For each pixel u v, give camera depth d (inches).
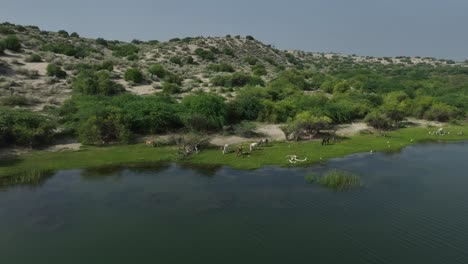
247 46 7337.6
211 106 2532.0
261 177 1642.5
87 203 1314.0
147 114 2354.8
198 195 1413.6
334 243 1072.8
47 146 2000.5
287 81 4192.9
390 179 1646.2
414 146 2319.1
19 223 1147.3
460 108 3440.0
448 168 1835.6
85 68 3543.3
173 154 1961.1
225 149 2009.1
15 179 1525.6
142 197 1380.4
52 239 1058.1
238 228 1151.0
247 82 4010.8
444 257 1013.8
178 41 6884.8
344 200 1391.5
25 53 3713.1
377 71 7549.2
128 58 4955.7
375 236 1120.2
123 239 1069.1
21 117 2011.6
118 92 3026.6
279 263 968.3
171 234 1105.4
